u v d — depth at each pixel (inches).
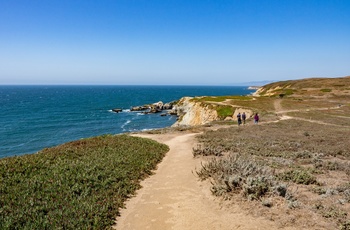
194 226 347.3
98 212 385.4
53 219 353.4
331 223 320.5
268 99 3326.8
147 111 4537.4
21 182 477.1
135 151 785.6
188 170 613.0
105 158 670.5
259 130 1309.1
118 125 3147.1
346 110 2413.9
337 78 5497.1
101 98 7864.2
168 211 400.8
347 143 911.7
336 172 573.6
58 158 645.9
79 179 500.1
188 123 2886.3
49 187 455.2
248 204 386.0
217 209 386.6
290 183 484.7
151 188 514.3
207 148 779.4
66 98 7701.8
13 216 350.0
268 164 611.2
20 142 2204.7
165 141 1154.7
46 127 2896.2
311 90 4286.4
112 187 490.3
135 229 354.9
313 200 397.4
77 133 2637.8
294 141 965.2
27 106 5113.2
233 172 494.3
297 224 322.7
